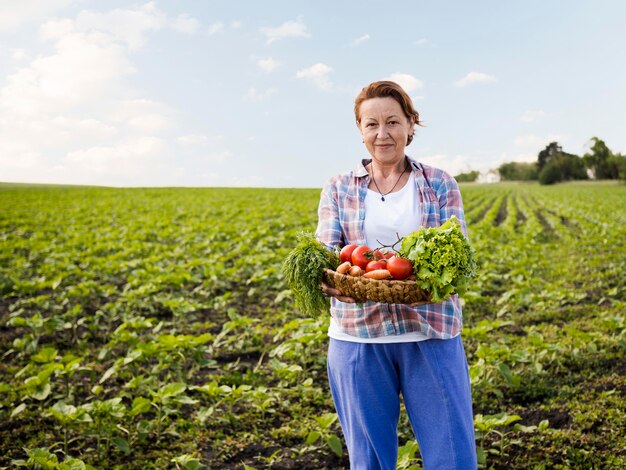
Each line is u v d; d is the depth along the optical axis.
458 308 3.03
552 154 103.69
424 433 2.95
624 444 4.55
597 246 14.68
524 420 5.18
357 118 3.10
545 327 7.96
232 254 13.02
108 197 41.62
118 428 5.07
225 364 6.83
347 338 3.03
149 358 6.92
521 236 16.50
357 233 3.14
